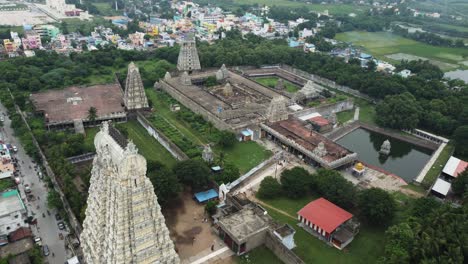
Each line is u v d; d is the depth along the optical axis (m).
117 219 82.69
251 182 162.12
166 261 95.88
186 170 147.00
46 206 140.88
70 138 175.62
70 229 129.38
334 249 127.44
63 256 118.19
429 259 110.56
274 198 152.25
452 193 162.12
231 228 124.81
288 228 126.62
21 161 170.38
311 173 169.50
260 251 126.25
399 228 120.19
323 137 193.62
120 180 80.38
